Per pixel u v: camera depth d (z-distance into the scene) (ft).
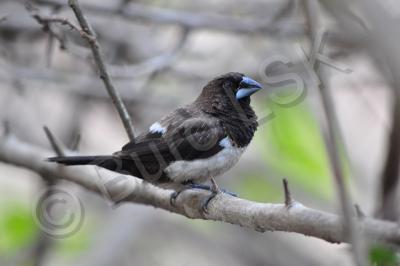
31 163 32.12
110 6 40.47
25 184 48.11
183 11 44.86
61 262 42.73
